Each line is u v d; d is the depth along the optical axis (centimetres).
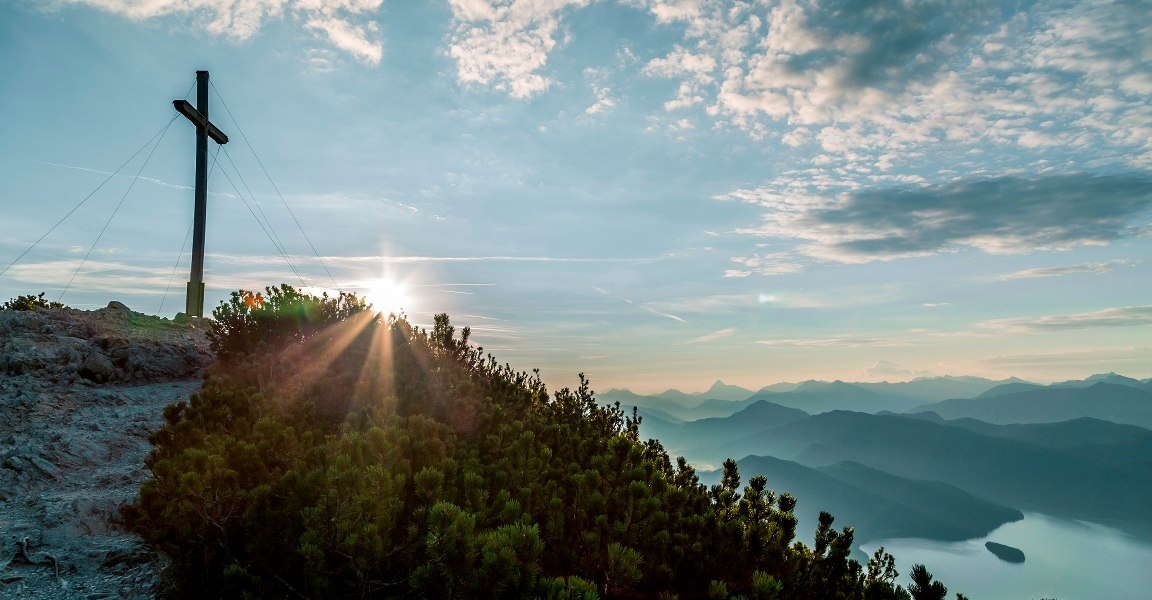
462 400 928
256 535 530
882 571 588
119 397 1428
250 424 776
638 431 1162
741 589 520
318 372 1081
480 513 492
